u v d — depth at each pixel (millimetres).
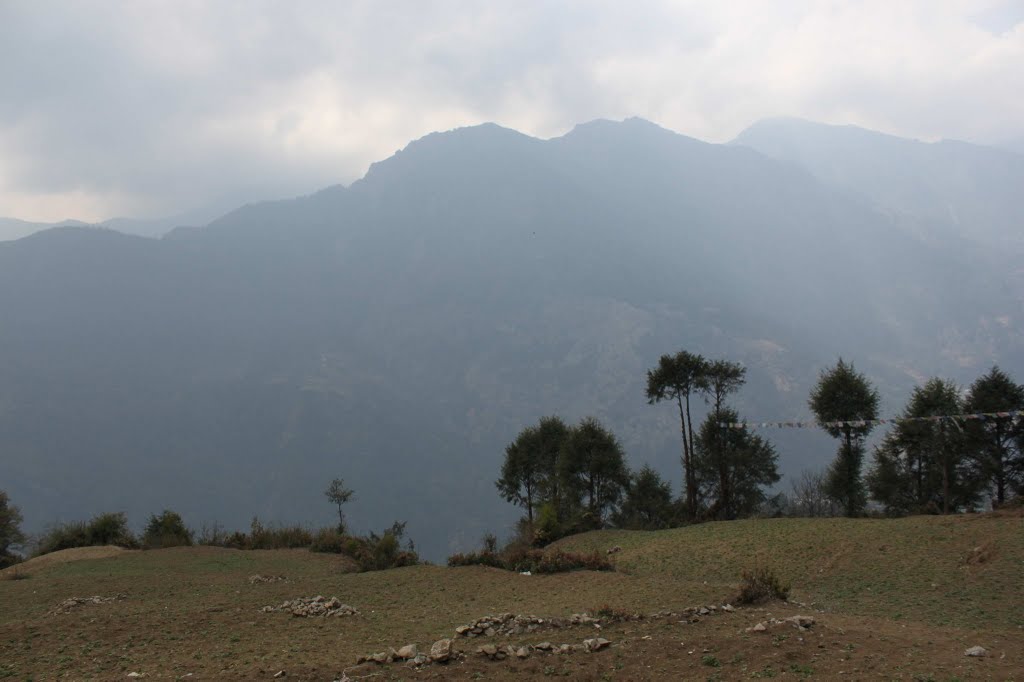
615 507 54062
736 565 29359
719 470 54250
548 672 13375
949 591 22797
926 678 12250
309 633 17594
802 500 62562
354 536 46156
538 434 58688
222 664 14375
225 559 37531
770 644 14211
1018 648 14250
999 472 45156
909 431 46875
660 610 18719
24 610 22844
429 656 14094
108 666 14594
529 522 51031
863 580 25203
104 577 29672
